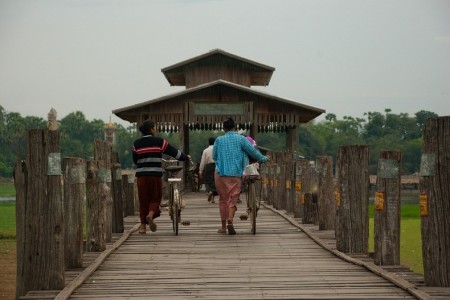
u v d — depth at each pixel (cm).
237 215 2114
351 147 1270
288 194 2055
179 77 4525
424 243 945
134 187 2189
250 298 903
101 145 1414
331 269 1118
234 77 4294
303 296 911
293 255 1277
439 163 934
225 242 1457
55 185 948
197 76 4297
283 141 11300
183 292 945
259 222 1870
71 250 1120
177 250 1343
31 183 946
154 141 1539
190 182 3562
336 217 1300
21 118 13200
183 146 3494
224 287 975
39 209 946
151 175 1536
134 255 1280
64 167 1127
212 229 1702
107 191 1414
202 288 970
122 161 11875
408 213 3947
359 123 11900
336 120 12025
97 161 1298
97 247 1289
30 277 948
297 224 1742
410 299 891
